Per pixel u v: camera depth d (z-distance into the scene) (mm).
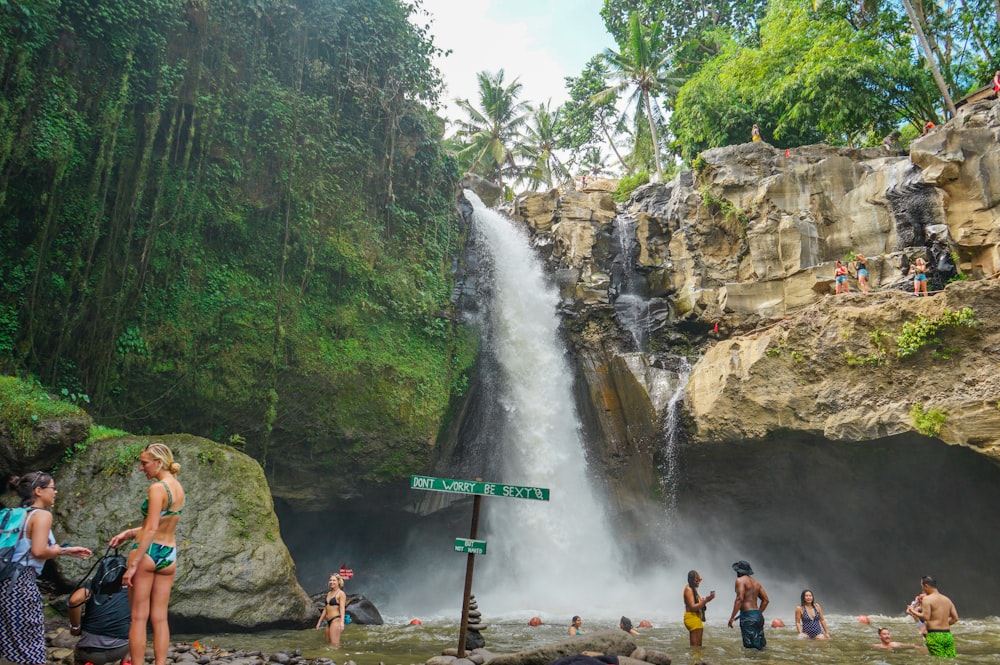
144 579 6387
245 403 20000
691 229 27891
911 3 30719
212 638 12750
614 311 27828
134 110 19016
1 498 12719
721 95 35312
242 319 20312
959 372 17547
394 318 23625
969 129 19938
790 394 19891
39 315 16984
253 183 21203
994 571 20438
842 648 12430
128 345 18203
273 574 14109
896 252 22359
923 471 19547
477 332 26188
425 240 25406
